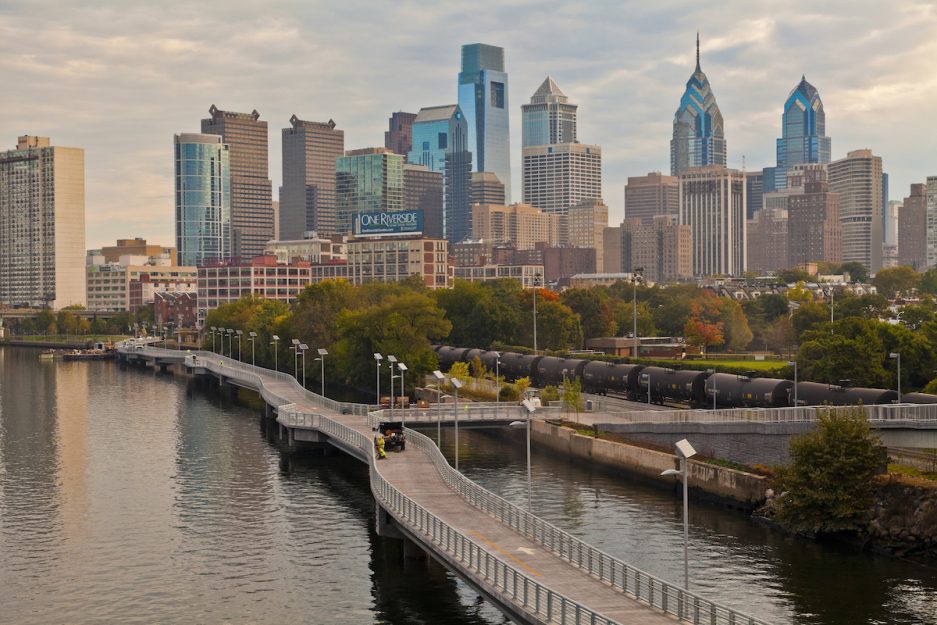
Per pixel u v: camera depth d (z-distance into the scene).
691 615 60.28
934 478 94.19
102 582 86.12
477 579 69.19
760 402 130.50
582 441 130.25
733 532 95.94
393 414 139.12
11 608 80.25
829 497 91.69
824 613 74.81
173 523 104.50
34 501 114.56
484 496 87.94
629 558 87.62
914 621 73.31
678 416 126.31
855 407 101.94
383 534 94.12
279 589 83.69
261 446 150.75
